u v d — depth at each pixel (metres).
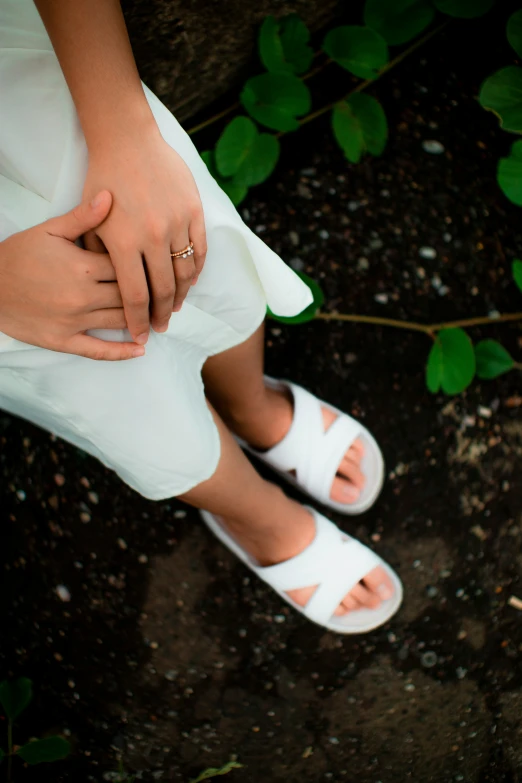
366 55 1.20
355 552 1.26
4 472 1.36
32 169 0.90
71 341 0.90
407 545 1.34
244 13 1.20
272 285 0.98
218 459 1.04
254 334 1.06
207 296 0.98
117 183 0.89
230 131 1.19
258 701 1.33
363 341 1.35
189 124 1.32
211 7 1.18
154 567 1.35
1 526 1.36
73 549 1.35
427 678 1.33
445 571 1.33
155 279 0.91
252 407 1.19
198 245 0.92
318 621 1.28
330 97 1.33
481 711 1.33
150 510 1.35
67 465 1.35
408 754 1.33
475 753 1.33
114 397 0.95
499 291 1.33
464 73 1.33
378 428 1.34
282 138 1.34
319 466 1.27
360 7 1.29
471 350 1.23
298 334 1.35
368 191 1.34
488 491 1.33
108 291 0.90
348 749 1.33
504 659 1.32
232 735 1.34
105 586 1.35
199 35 1.20
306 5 1.24
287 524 1.21
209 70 1.25
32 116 0.89
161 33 1.17
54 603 1.35
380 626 1.33
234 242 0.95
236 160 1.21
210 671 1.34
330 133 1.34
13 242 0.88
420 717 1.33
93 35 0.87
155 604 1.34
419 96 1.33
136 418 0.97
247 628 1.33
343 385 1.35
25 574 1.35
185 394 0.99
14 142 0.89
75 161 0.90
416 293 1.34
